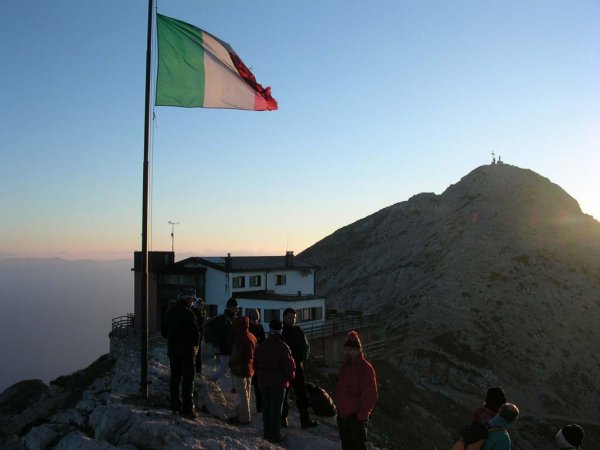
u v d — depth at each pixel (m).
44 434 14.91
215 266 61.16
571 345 81.81
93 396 18.70
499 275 97.94
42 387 50.59
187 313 16.17
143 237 17.28
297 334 17.34
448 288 93.44
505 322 84.25
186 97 18.48
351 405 13.05
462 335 78.62
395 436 44.81
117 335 61.94
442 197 153.50
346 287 123.69
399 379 63.03
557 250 107.81
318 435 17.03
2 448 15.17
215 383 20.31
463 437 10.76
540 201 129.88
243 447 14.02
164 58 18.27
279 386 15.41
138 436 14.00
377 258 132.38
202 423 15.67
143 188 17.22
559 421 65.31
